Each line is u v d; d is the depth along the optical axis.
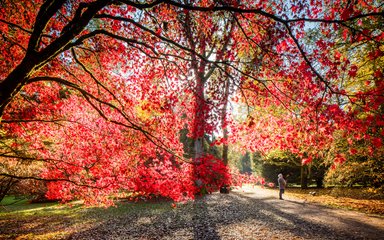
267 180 35.78
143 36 7.55
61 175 6.93
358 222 10.19
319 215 11.92
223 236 8.81
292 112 6.73
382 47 7.99
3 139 7.92
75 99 7.77
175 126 7.47
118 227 10.95
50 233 10.52
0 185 10.51
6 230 11.15
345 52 10.19
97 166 6.93
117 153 7.00
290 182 35.19
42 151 7.31
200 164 5.99
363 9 6.96
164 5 6.63
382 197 16.59
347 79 9.82
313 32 8.59
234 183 6.59
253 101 7.52
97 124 7.44
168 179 6.39
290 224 10.12
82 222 12.39
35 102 7.77
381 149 11.16
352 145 12.26
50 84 7.95
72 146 7.24
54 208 17.03
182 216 12.62
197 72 7.71
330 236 8.22
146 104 7.52
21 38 6.96
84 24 3.81
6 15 6.59
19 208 18.05
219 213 13.06
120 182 6.70
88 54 8.01
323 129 6.34
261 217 11.73
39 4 6.89
